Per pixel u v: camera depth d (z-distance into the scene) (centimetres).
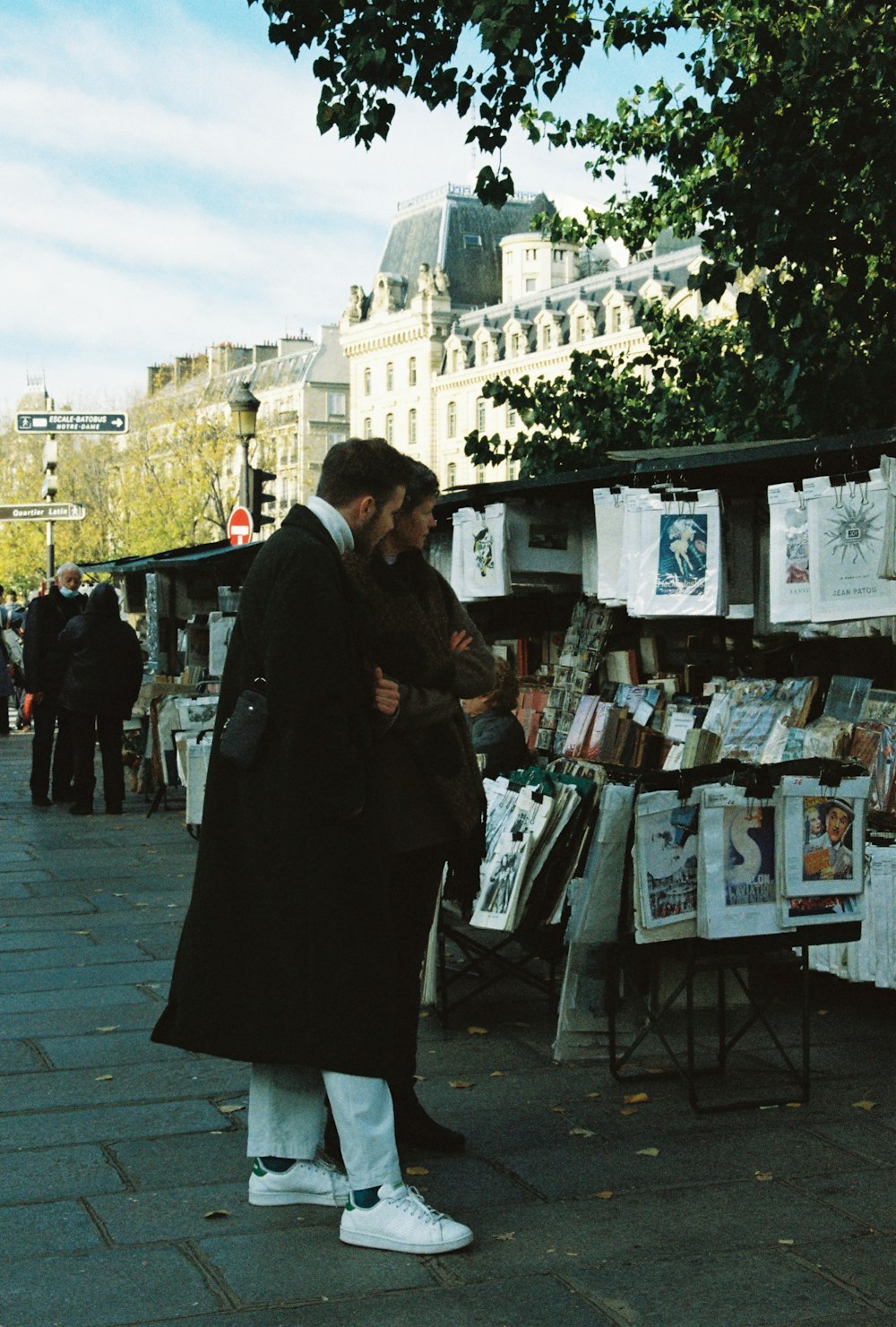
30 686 1422
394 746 429
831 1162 445
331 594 377
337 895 379
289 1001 378
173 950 759
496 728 734
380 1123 383
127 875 1002
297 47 1110
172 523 6950
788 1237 388
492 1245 383
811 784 496
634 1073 540
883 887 602
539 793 577
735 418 1513
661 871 483
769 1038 591
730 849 490
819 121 1247
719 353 1603
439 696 430
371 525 410
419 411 9769
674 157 1378
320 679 369
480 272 9875
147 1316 341
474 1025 614
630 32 1373
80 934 800
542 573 995
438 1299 351
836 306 1212
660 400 1647
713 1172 437
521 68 1086
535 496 974
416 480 442
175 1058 561
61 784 1459
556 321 8588
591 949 558
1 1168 440
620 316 8175
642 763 871
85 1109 498
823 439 679
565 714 979
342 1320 340
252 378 11694
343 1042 376
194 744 1092
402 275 10081
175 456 7119
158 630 1806
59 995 661
